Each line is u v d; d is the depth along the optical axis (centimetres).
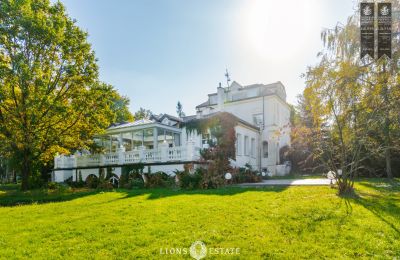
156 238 530
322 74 1009
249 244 482
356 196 939
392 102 981
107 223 661
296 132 1166
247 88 3384
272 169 2920
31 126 1596
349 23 1498
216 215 701
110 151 2614
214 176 1527
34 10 1695
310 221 619
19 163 1872
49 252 475
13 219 766
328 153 1109
